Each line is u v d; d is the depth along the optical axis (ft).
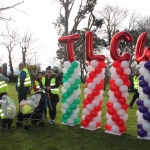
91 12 71.41
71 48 23.66
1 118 21.90
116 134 21.35
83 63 105.70
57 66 119.34
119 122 21.25
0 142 18.84
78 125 24.26
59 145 18.40
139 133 20.44
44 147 17.90
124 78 20.85
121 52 101.09
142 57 20.17
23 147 17.84
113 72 21.50
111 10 110.73
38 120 23.12
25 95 28.27
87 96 22.45
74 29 71.31
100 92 22.70
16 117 27.30
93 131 22.30
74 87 23.30
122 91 20.74
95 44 108.68
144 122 20.22
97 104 22.22
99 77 22.24
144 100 19.95
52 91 24.30
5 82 22.89
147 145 18.84
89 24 72.38
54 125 24.09
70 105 23.95
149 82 19.71
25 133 21.25
